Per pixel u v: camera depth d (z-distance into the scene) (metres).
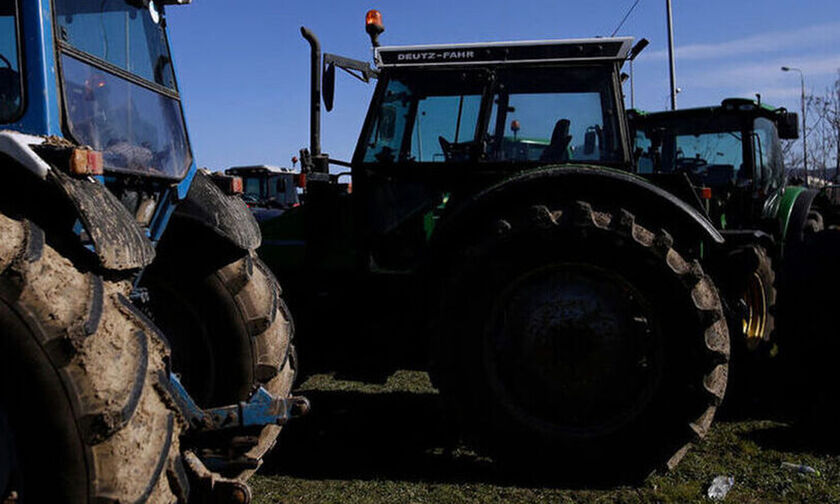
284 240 5.00
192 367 3.21
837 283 4.72
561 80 4.55
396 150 4.71
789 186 8.82
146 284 3.21
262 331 3.24
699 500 3.42
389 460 3.96
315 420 4.66
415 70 4.70
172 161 3.12
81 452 1.83
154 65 3.14
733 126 7.84
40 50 2.22
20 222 1.90
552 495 3.51
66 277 1.90
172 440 2.08
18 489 1.84
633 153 4.57
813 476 3.68
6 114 2.21
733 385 5.47
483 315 3.88
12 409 1.82
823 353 4.79
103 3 2.69
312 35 4.81
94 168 2.00
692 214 3.80
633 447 3.74
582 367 3.86
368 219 4.75
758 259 6.10
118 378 1.90
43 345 1.81
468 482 3.66
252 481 3.62
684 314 3.71
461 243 4.04
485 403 3.87
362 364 4.79
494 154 4.59
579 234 3.76
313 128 4.96
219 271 3.21
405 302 4.70
